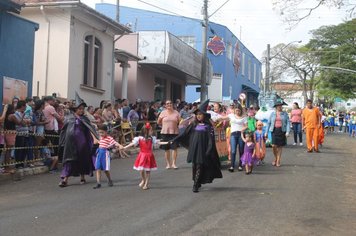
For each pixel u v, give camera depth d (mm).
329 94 63250
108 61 22359
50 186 10828
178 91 34719
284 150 19438
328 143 25062
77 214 8039
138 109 20031
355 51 60188
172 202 9086
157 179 11875
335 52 60750
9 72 15594
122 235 6805
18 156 12266
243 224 7551
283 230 7270
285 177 12414
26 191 10180
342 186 11328
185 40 41562
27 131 12289
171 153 15211
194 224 7484
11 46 15672
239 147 13242
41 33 19109
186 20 41344
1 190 10258
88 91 20625
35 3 18641
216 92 41312
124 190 10344
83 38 20062
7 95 15430
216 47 43188
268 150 19047
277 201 9336
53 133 13266
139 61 26438
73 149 10875
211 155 10211
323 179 12266
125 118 19062
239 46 51719
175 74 31531
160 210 8383
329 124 42875
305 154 18188
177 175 12547
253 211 8453
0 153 11586
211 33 42969
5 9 15078
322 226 7582
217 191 10297
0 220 7625
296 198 9672
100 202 9039
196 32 41500
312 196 9938
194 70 31688
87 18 20031
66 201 9125
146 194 9891
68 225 7324
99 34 21406
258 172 13250
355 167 14875
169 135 13766
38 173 12578
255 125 14641
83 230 7043
